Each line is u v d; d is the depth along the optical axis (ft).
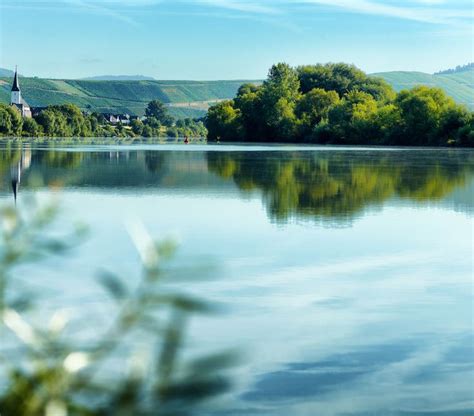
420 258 54.95
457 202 94.27
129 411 6.85
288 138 480.23
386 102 465.88
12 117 582.76
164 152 262.88
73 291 39.17
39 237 8.45
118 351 22.11
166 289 41.29
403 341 33.19
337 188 113.80
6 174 136.87
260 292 42.34
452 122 375.25
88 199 94.94
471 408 25.36
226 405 24.85
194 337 32.60
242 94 577.02
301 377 28.02
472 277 48.11
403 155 246.88
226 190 109.29
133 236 7.43
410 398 26.25
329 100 476.13
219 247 58.18
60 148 291.17
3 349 14.65
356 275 48.21
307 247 58.95
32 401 6.84
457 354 31.37
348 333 34.30
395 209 86.43
